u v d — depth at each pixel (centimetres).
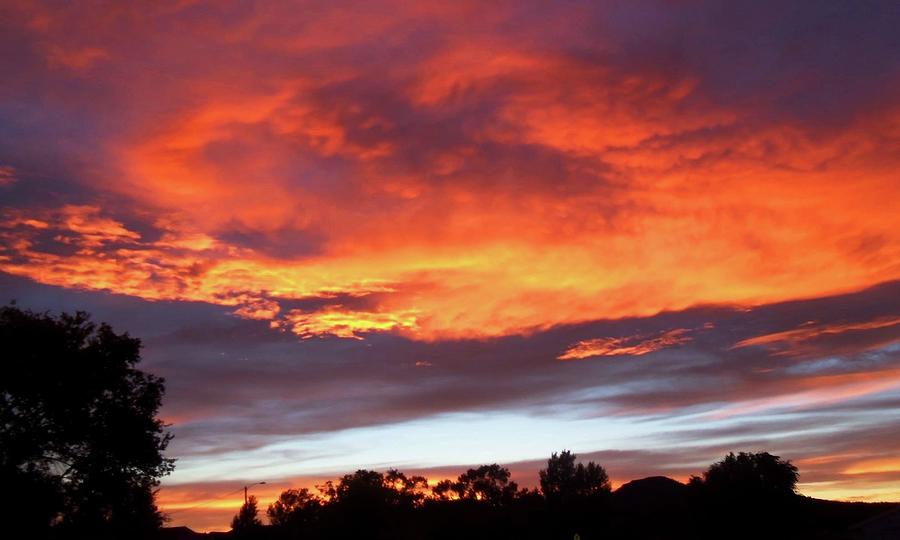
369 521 6519
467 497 9162
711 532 5381
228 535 7831
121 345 3788
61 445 3631
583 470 7938
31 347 3528
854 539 4222
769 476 5300
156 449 3825
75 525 3644
